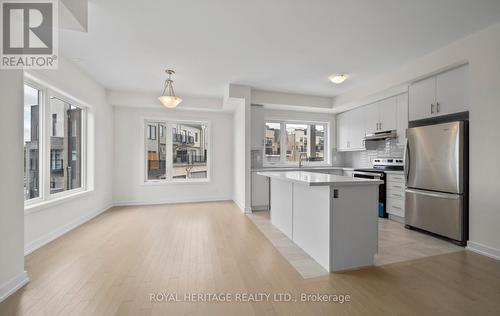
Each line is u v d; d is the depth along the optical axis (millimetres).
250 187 4477
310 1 2006
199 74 3799
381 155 4758
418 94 3303
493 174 2383
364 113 4859
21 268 1859
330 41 2719
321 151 5906
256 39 2672
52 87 2959
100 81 4172
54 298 1703
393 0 1985
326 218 2162
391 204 3863
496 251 2354
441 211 2875
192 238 2998
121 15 2203
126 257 2418
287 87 4480
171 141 5496
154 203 5262
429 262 2301
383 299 1704
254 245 2766
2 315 1521
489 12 2154
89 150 4027
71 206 3391
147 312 1554
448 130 2773
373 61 3273
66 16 1854
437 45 2807
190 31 2500
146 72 3715
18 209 1827
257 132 4781
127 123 5102
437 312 1557
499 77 2328
